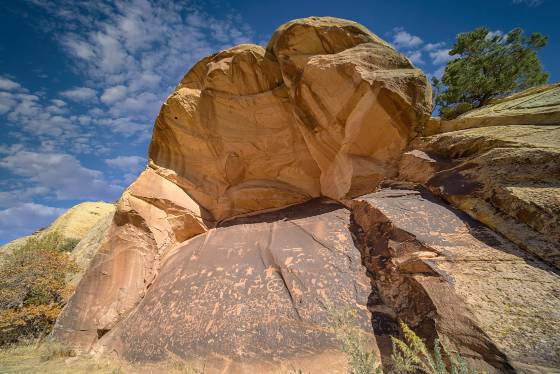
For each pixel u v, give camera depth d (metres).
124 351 5.63
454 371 2.13
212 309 5.31
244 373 4.06
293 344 4.18
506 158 4.26
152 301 6.45
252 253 6.43
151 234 8.02
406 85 6.20
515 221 3.58
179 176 8.99
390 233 4.55
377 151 6.70
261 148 8.60
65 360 6.11
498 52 11.77
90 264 8.13
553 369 2.16
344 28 7.00
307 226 6.63
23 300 9.98
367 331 3.80
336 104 6.79
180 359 4.70
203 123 8.91
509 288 2.93
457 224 4.11
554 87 7.03
